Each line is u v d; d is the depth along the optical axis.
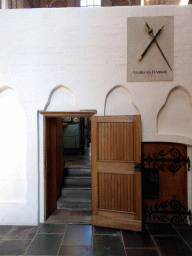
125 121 3.21
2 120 3.53
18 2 6.41
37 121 3.44
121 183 3.23
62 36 3.36
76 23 3.34
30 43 3.39
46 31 3.37
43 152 3.49
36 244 2.79
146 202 3.48
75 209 4.01
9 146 3.51
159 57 3.28
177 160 3.40
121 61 3.32
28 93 3.42
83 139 8.32
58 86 3.44
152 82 3.30
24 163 3.48
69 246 2.74
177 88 3.34
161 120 3.38
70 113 3.42
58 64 3.38
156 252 2.61
